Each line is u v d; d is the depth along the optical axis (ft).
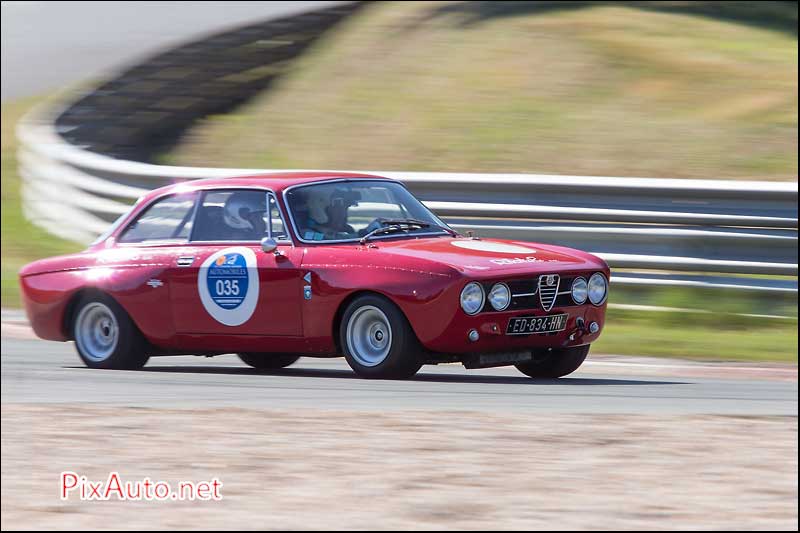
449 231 97.81
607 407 75.97
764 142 168.45
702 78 202.59
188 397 82.17
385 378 88.53
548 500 53.06
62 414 75.51
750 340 111.24
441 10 261.03
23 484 58.03
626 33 230.48
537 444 64.34
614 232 124.67
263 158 200.13
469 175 131.75
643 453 62.03
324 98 224.53
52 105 224.53
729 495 53.72
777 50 219.00
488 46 231.71
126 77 232.32
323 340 90.43
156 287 98.27
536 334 87.04
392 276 86.07
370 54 241.96
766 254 119.03
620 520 49.85
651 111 188.96
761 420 71.05
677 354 106.32
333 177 98.37
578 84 205.87
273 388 85.81
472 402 77.92
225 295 94.58
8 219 199.11
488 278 84.43
